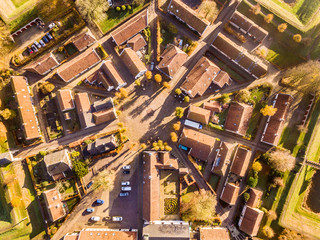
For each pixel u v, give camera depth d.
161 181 61.53
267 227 60.78
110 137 58.59
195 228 61.84
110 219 60.81
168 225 57.84
